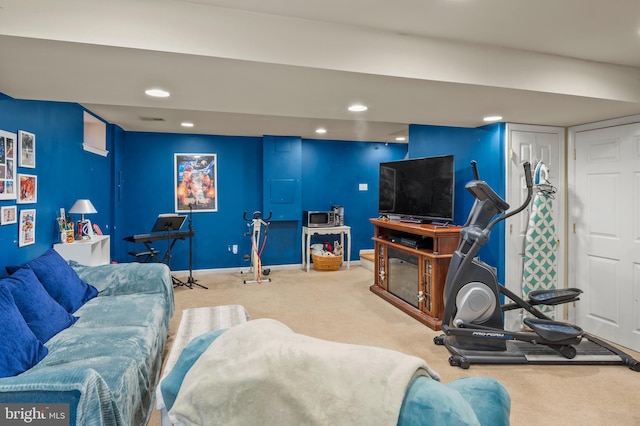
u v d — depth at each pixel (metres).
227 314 3.16
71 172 3.65
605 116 3.23
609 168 3.37
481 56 2.30
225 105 2.88
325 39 2.00
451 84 2.28
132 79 2.18
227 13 1.85
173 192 5.93
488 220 3.04
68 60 1.87
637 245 3.17
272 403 0.76
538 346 3.04
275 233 6.43
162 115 4.46
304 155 6.57
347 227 6.40
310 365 0.77
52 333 2.16
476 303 2.95
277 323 0.98
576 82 2.53
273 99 2.66
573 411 2.24
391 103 2.77
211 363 0.84
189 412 0.81
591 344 3.11
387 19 1.98
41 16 1.61
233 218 6.23
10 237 2.59
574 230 3.69
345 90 2.43
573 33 2.15
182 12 1.78
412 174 4.31
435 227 3.76
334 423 0.71
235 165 6.20
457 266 3.02
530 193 3.00
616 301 3.34
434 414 0.68
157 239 4.97
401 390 0.71
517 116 3.24
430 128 4.51
